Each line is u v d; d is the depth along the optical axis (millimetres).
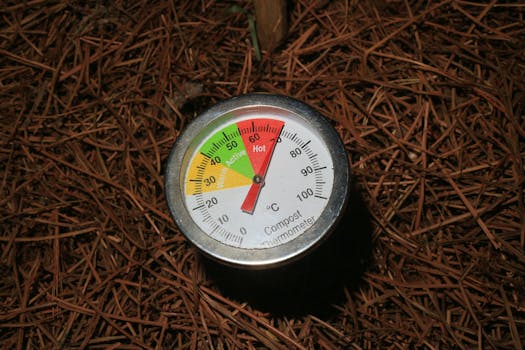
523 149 255
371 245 248
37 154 267
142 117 268
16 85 275
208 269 247
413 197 254
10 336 243
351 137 260
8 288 249
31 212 255
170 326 240
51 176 263
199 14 286
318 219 200
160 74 272
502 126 257
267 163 210
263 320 238
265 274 248
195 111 271
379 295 244
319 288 245
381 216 248
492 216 247
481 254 243
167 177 208
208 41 280
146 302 243
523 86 259
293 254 197
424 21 274
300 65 273
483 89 262
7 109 273
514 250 238
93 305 241
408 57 271
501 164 248
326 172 208
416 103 265
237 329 239
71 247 254
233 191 208
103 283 244
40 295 246
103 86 277
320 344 237
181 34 277
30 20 285
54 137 269
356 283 245
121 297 247
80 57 277
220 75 273
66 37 283
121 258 251
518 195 243
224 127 217
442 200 252
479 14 277
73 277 249
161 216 251
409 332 234
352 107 267
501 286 236
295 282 247
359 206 251
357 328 235
